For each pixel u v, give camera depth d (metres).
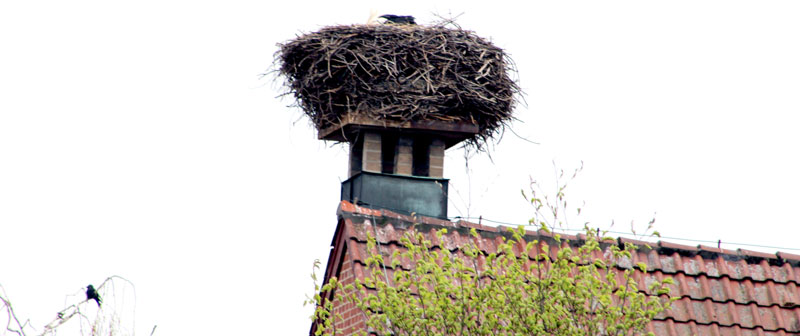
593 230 12.07
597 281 11.38
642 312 11.30
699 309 15.10
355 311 14.59
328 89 17.83
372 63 17.33
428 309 11.48
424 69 17.58
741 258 15.91
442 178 17.17
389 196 16.75
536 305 11.38
